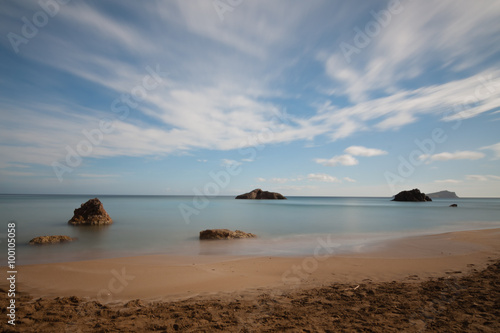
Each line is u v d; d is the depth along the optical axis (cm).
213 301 724
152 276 963
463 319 571
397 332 521
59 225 2594
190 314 626
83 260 1279
